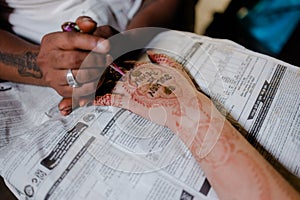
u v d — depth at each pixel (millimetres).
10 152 528
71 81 541
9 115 647
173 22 818
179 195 434
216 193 422
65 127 545
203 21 951
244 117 517
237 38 925
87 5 706
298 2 901
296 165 455
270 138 487
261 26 917
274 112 521
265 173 403
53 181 473
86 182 464
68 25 560
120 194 446
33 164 497
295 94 548
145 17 749
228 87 560
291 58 863
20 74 664
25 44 678
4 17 768
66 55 524
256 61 608
